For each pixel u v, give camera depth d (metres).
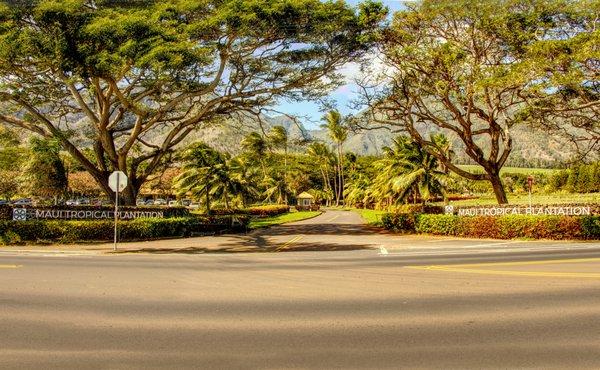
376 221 38.00
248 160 58.88
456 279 10.43
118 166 28.39
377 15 25.28
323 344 5.74
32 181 38.94
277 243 21.72
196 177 37.00
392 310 7.52
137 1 24.39
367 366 4.96
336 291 9.13
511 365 4.99
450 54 24.09
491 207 24.66
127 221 22.53
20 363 5.05
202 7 23.89
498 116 27.33
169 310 7.54
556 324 6.64
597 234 20.48
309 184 112.12
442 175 29.39
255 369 4.88
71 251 17.62
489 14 23.34
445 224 25.09
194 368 4.91
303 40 26.73
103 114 27.36
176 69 21.41
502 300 8.21
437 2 24.05
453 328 6.46
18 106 29.44
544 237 21.30
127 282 10.21
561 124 25.33
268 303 8.06
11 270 12.00
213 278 10.79
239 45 26.31
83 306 7.81
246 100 30.70
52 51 21.17
